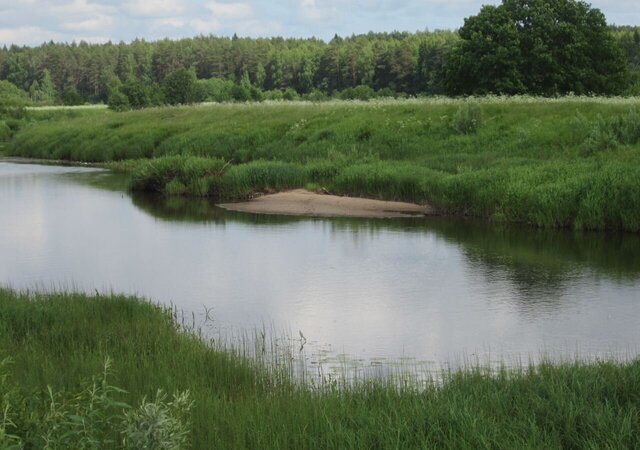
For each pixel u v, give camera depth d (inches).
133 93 3196.4
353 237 764.6
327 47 5442.9
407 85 4520.2
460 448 217.3
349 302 509.0
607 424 226.8
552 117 1209.4
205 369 318.7
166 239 766.5
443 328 446.0
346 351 401.4
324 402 263.6
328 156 1204.5
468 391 276.2
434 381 332.8
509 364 371.2
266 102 1875.0
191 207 1006.4
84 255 684.7
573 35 1827.0
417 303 505.0
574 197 790.5
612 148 1007.0
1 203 1043.9
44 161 1733.5
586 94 1840.6
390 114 1403.8
